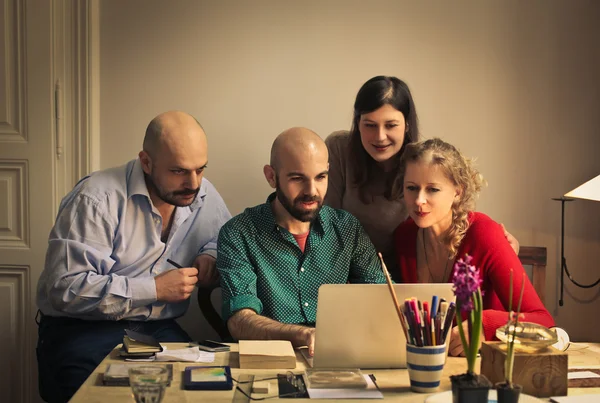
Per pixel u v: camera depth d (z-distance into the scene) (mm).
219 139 2969
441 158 2076
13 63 2916
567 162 2980
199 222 2633
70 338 2402
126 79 2955
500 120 2963
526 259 2926
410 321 1554
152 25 2941
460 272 1367
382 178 2639
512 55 2949
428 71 2951
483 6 2936
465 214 2166
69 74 2916
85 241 2385
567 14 2938
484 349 1599
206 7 2938
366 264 2357
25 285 2961
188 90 2955
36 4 2881
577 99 2963
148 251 2496
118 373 1579
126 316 2457
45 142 2920
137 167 2480
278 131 2961
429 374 1530
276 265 2256
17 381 2979
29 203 2934
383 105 2496
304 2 2930
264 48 2943
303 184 2182
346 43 2939
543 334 1556
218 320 2668
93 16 2914
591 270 3010
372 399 1479
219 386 1529
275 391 1519
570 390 1570
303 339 1881
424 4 2936
